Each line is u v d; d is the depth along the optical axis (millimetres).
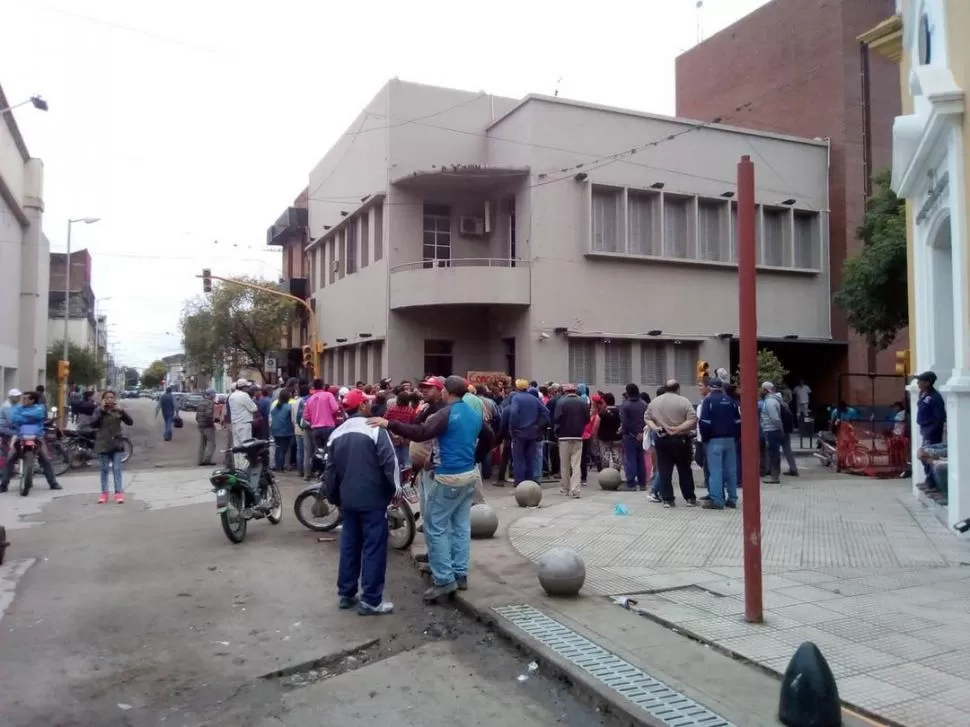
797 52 30797
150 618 6641
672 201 25922
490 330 25641
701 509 11523
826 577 7531
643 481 14234
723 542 9180
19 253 31156
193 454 22562
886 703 4605
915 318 12859
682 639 5797
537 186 23594
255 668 5516
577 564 6891
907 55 13117
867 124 28844
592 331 24125
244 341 40031
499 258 24922
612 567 7984
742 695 4766
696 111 36094
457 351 25516
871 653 5434
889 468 16562
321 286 33688
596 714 4766
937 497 10812
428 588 7598
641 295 25062
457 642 6078
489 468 15883
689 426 11727
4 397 28391
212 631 6309
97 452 12992
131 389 152500
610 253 24297
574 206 24109
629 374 24828
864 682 4922
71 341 54812
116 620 6582
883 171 25016
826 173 28938
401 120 25344
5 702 4930
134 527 10742
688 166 26031
